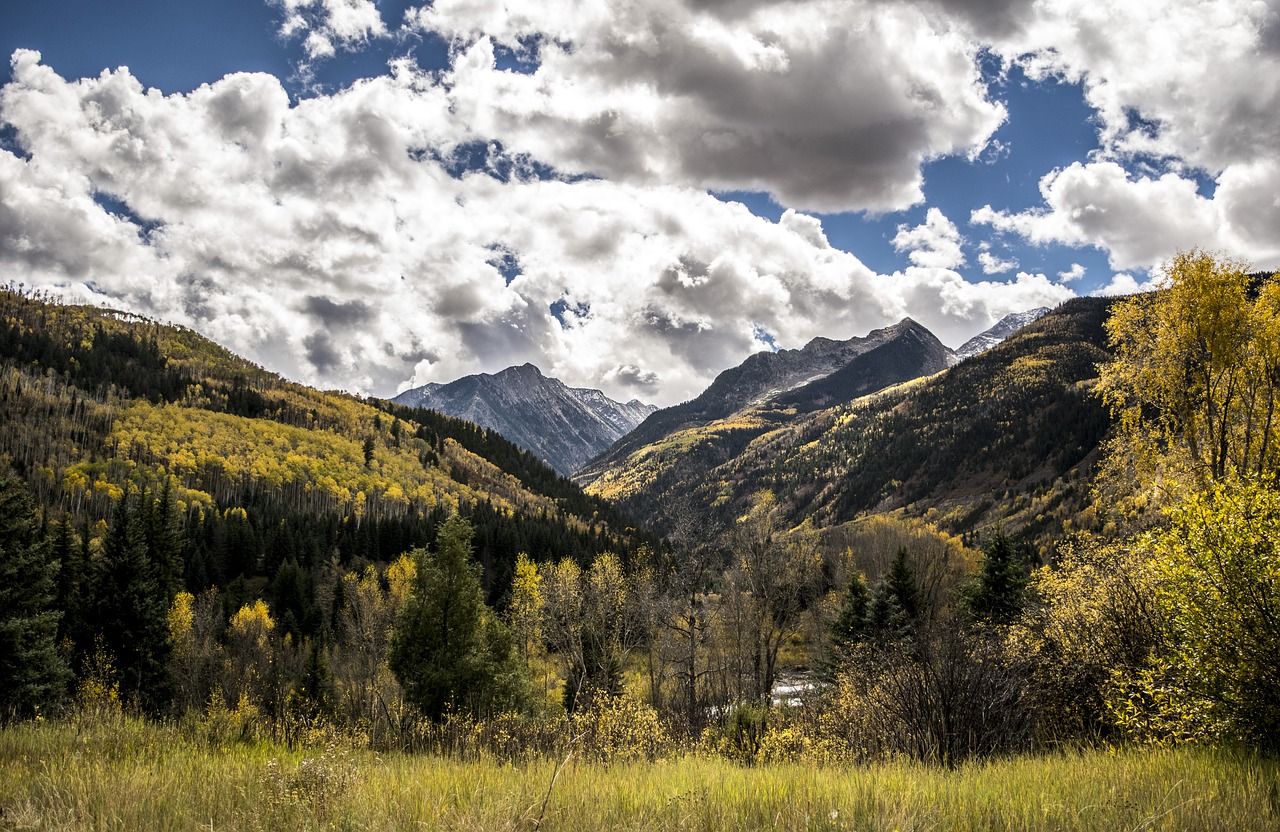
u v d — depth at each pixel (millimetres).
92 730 11117
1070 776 7023
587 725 14844
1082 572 14477
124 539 35156
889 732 12250
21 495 27266
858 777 7457
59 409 167750
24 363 194000
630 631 34781
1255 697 8617
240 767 8023
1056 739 11562
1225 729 8875
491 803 6000
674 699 32562
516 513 137625
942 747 11102
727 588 34906
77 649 33438
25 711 23781
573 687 29547
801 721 16094
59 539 40781
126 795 5801
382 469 191000
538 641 40719
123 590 34469
